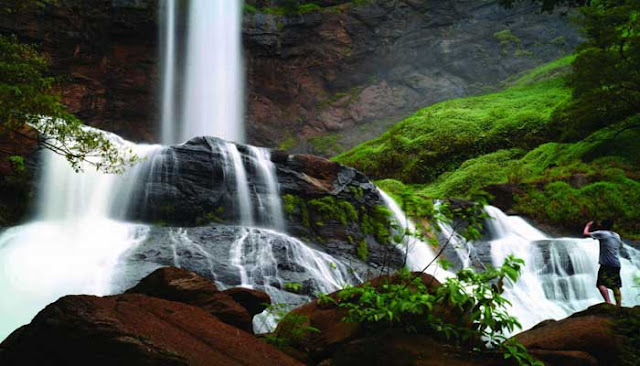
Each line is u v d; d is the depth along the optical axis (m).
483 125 27.59
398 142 28.28
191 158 15.59
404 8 39.94
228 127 36.16
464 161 26.73
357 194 16.97
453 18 40.34
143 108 34.19
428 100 38.84
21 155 14.10
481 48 39.75
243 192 15.90
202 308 4.82
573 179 19.94
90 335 3.15
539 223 18.78
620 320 4.87
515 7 40.31
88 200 14.80
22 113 8.65
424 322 4.38
